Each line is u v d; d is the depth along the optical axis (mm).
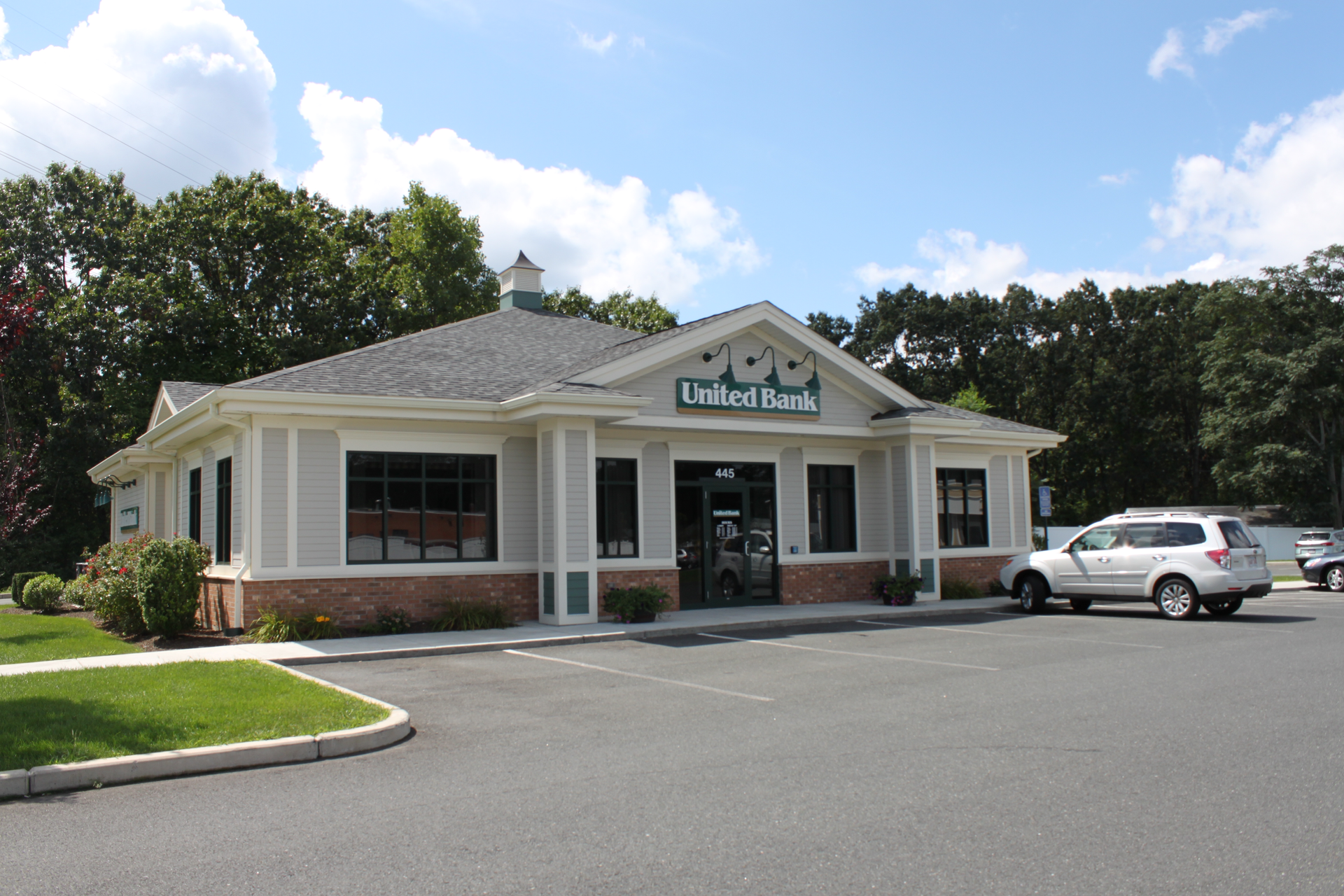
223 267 35344
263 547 14688
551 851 5012
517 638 14117
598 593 17172
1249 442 53625
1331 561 25266
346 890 4492
